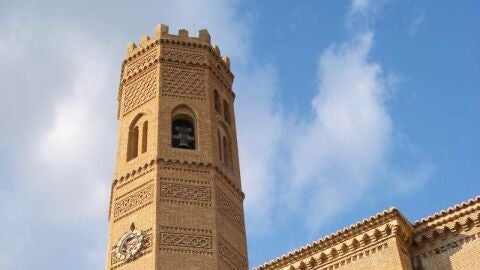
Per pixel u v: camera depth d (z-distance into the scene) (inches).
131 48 2082.9
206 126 1847.9
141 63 2010.3
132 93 1969.7
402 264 1290.6
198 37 2049.7
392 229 1331.2
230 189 1787.6
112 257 1624.0
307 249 1407.5
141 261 1569.9
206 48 2026.3
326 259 1382.9
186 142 1825.8
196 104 1892.2
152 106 1875.0
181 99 1891.0
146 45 2030.0
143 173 1740.9
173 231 1608.0
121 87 2031.3
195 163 1748.3
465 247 1293.1
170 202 1662.2
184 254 1573.6
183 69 1962.4
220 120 1929.1
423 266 1318.9
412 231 1357.0
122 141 1877.5
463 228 1311.5
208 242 1608.0
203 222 1640.0
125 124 1911.9
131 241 1620.3
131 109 1934.1
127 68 2036.2
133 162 1790.1
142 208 1673.2
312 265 1392.7
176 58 1978.3
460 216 1322.6
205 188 1711.4
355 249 1359.5
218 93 1995.6
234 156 1909.4
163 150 1761.8
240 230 1737.2
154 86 1920.5
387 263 1306.6
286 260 1421.0
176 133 1839.3
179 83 1927.9
